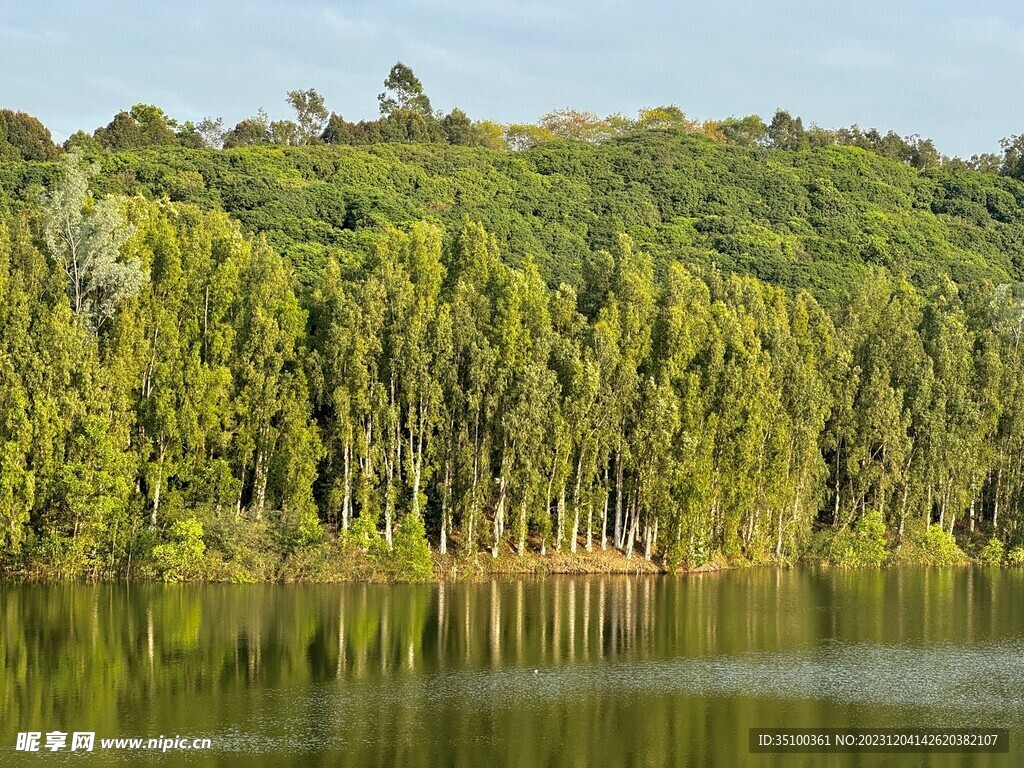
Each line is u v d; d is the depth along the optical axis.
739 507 120.06
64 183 109.56
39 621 83.44
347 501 108.25
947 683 71.75
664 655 77.69
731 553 121.75
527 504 111.94
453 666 73.56
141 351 106.06
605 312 122.06
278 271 114.62
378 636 81.19
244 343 109.69
